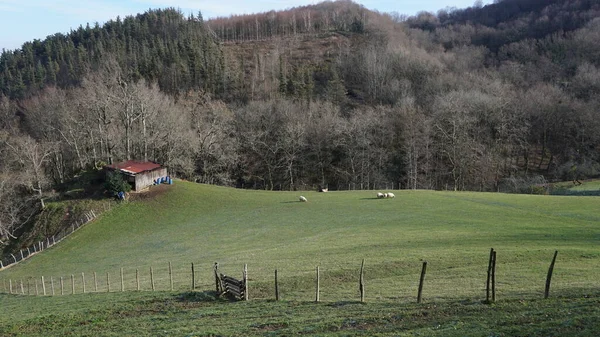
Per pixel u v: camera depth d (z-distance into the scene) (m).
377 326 24.47
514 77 143.50
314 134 117.88
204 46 175.88
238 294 33.53
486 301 27.00
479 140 112.00
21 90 159.00
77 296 40.91
